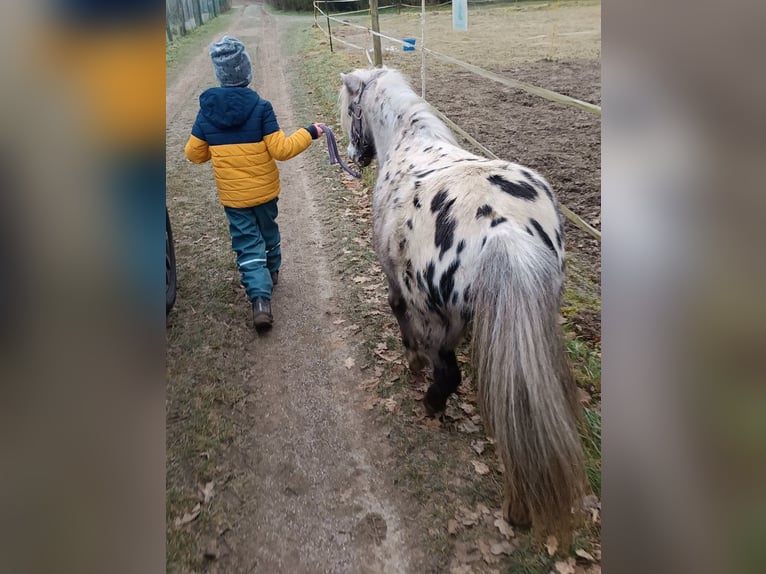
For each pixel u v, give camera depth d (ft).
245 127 10.07
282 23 68.08
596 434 7.66
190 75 38.09
